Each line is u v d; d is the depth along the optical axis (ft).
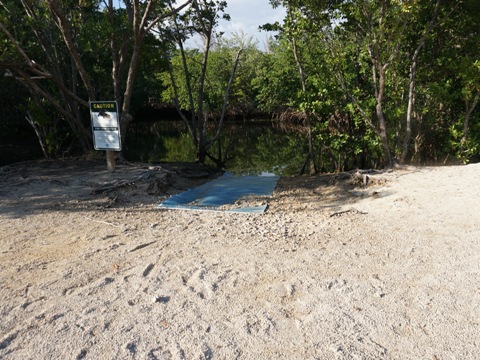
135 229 18.34
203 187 30.50
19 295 12.08
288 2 34.47
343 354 9.17
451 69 33.68
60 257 14.99
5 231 17.97
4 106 58.29
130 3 37.35
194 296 11.87
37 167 32.07
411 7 27.84
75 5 38.73
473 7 31.40
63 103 40.42
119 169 30.76
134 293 12.12
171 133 104.47
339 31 34.83
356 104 33.04
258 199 26.78
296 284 12.48
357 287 12.15
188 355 9.25
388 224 18.01
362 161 40.98
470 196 20.57
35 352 9.45
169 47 52.60
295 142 73.41
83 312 11.09
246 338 9.85
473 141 33.76
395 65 34.06
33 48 39.47
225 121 132.67
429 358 8.98
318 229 18.10
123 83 49.16
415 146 38.83
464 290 11.66
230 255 14.97
